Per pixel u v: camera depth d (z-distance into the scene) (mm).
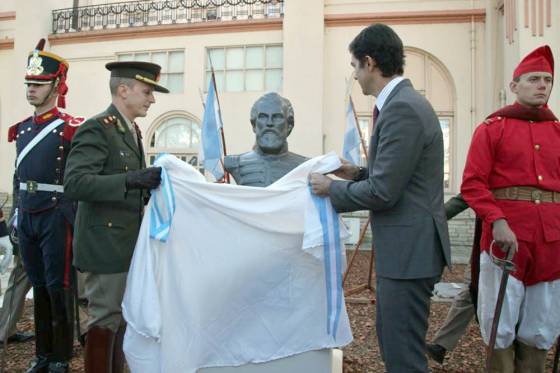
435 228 1723
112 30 10219
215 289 1947
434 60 9148
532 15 7078
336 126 9195
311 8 9070
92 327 2156
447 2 9023
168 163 1956
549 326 2180
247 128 9625
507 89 7652
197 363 1921
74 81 10531
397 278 1708
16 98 10523
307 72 9016
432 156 1743
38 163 2721
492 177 2240
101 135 2143
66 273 2742
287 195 1945
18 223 2785
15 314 3426
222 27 9742
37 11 10633
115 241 2168
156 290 1870
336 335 1955
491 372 2283
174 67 10086
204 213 1950
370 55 1836
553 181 2160
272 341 1972
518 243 2148
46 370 2826
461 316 2930
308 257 1979
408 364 1705
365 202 1706
